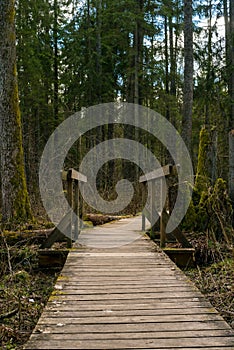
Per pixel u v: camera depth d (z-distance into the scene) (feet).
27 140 53.52
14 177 24.40
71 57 55.06
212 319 10.03
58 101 57.41
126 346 8.34
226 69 45.98
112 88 55.06
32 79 52.42
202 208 23.71
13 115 24.66
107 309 10.80
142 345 8.40
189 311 10.64
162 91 55.31
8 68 24.53
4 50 24.43
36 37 54.24
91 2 55.16
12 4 24.58
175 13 55.21
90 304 11.22
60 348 8.25
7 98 24.53
